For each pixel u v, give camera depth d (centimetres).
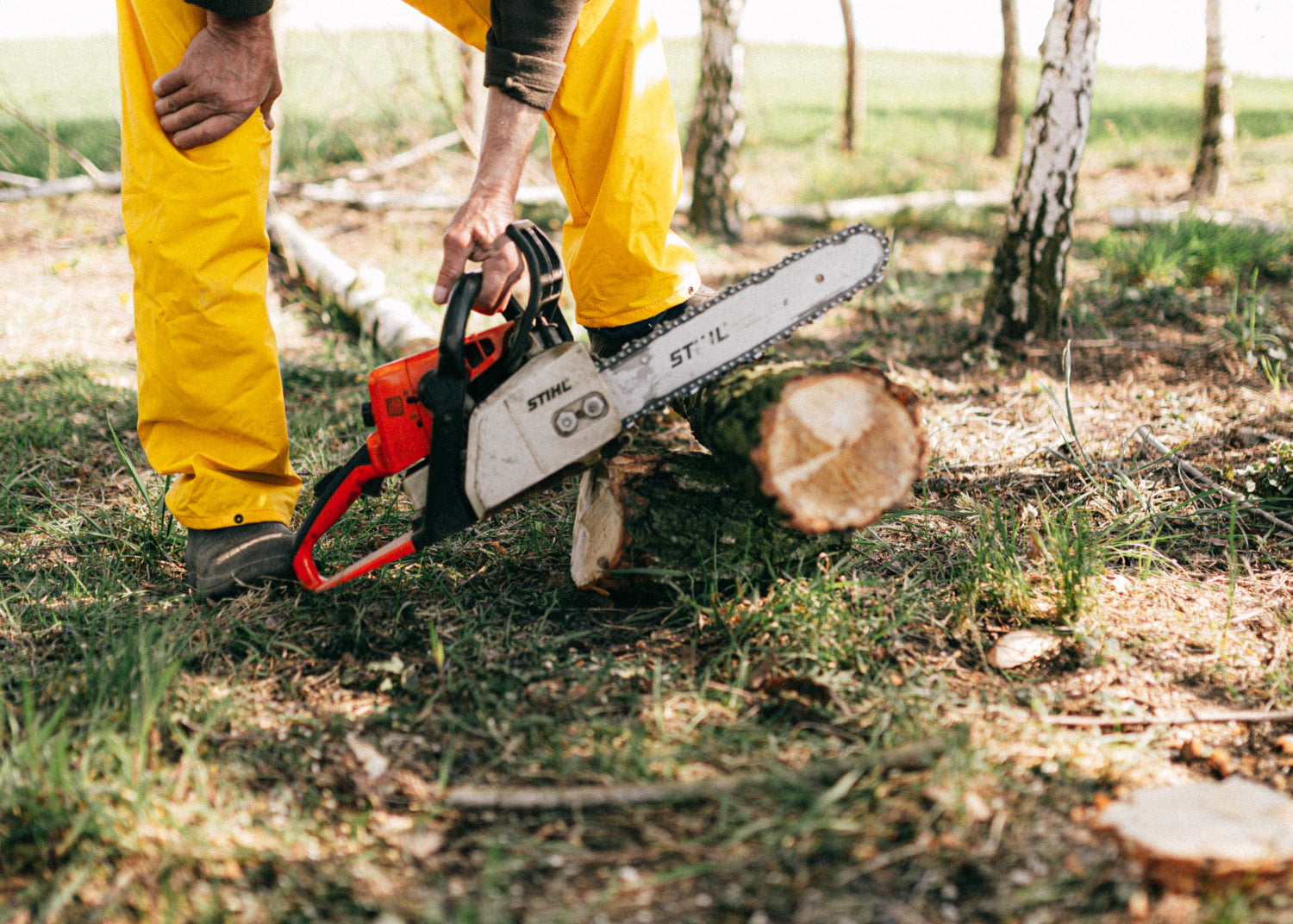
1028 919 129
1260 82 1717
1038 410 346
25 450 315
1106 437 313
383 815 156
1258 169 845
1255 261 509
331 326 473
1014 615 211
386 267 565
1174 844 133
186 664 196
